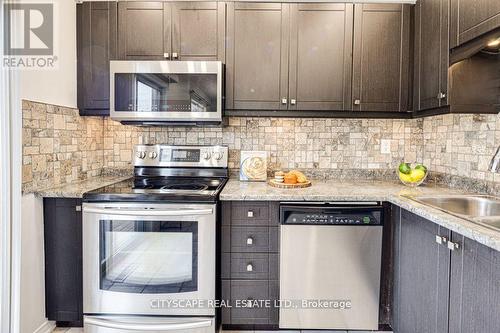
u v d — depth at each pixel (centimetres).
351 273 196
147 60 229
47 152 201
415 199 179
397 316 191
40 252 196
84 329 193
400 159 261
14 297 170
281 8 227
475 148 198
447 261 141
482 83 179
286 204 196
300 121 261
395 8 227
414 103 226
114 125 264
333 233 194
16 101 171
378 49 228
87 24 231
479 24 155
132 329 189
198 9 228
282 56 228
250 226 199
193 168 256
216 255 192
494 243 107
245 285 202
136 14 229
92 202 190
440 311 146
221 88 220
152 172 256
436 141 239
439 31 192
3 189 167
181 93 219
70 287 201
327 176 262
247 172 248
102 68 232
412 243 173
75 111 230
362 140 261
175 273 190
